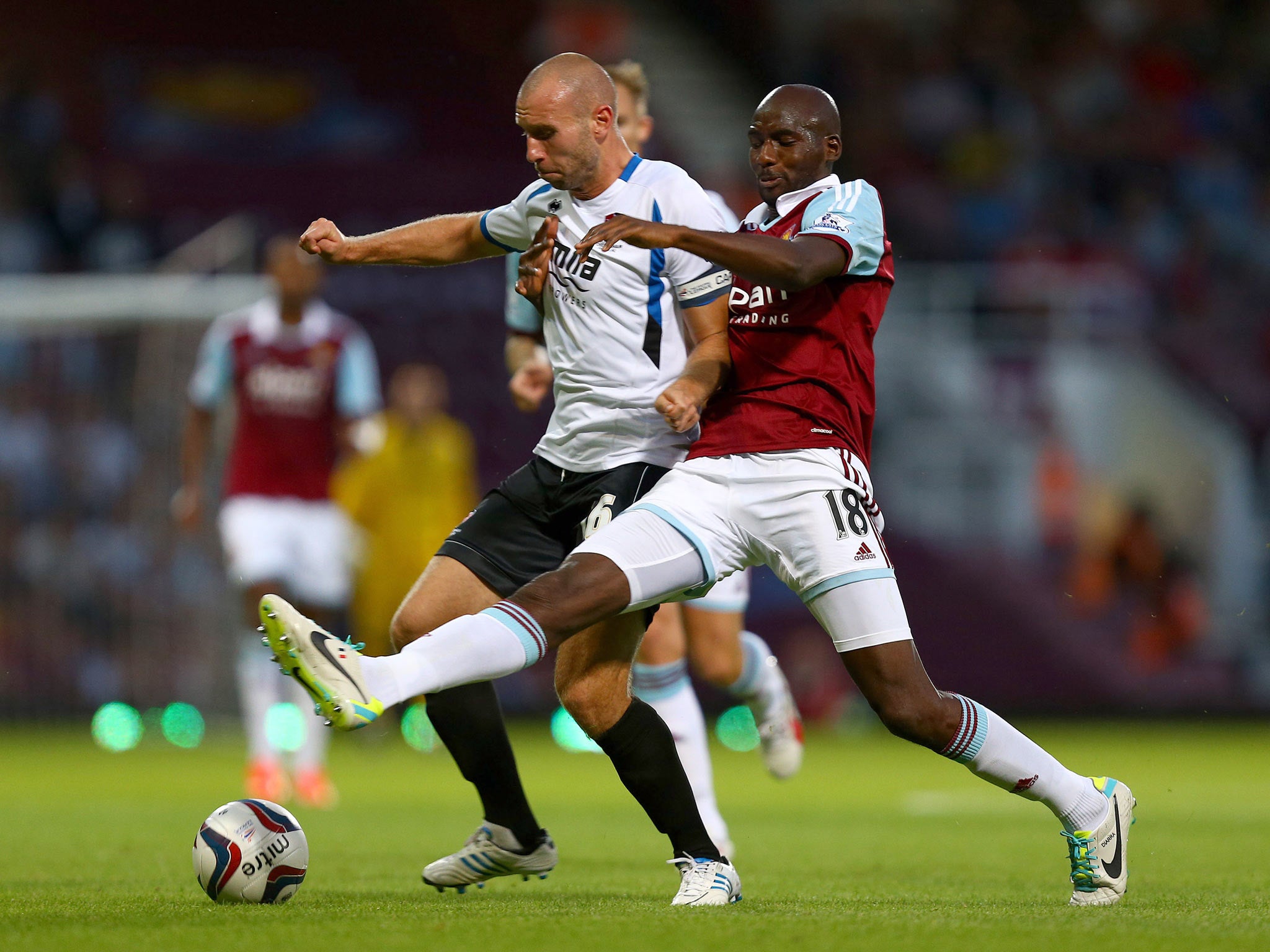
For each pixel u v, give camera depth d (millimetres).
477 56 83625
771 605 60469
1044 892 17547
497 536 16984
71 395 56781
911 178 79312
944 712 15297
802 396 15609
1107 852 15734
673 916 14344
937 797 34094
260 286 48094
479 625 14375
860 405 15883
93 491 56500
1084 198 79062
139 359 55750
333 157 79062
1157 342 71875
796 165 16125
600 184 16625
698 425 16688
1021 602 64812
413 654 14000
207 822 15438
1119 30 84500
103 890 16656
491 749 17031
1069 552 66688
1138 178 79688
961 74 82500
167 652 53375
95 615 55844
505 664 14406
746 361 15891
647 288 16438
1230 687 65062
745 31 89000
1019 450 68562
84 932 13008
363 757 48875
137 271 70125
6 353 56469
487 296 70938
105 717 52844
